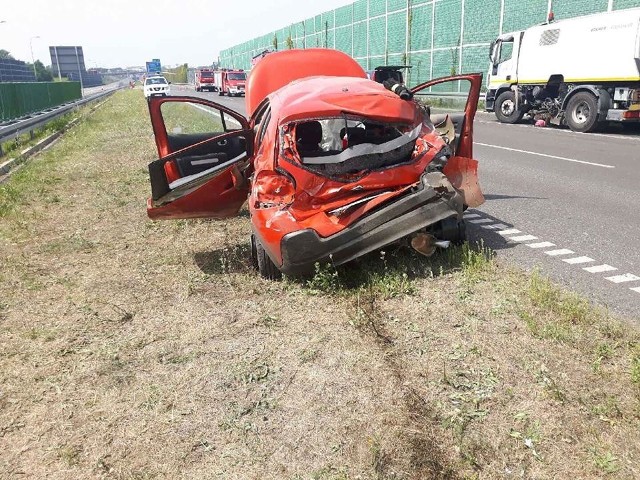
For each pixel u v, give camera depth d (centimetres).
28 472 261
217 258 565
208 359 356
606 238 586
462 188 499
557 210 710
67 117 2542
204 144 507
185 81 11806
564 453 254
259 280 490
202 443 275
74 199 876
